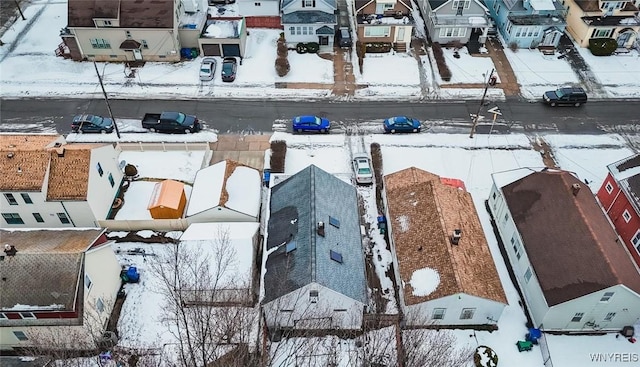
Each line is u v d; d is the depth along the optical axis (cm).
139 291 4138
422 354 3531
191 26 6438
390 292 4194
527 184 4391
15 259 3506
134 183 4956
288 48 6706
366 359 3572
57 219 4422
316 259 3609
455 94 6141
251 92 6119
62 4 7588
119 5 6172
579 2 6781
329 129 5672
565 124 5791
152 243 4475
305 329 3869
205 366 3178
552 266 3866
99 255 3769
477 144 5534
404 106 5981
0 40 6838
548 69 6500
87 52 6438
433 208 4162
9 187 4134
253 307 3956
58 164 4259
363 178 5006
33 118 5762
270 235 4053
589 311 3769
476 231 4219
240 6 6881
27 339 3644
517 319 4031
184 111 5859
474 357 3756
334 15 6612
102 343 3744
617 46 6775
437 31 6675
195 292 3594
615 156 5441
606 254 3747
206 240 4116
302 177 4250
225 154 5372
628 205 4334
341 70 6431
